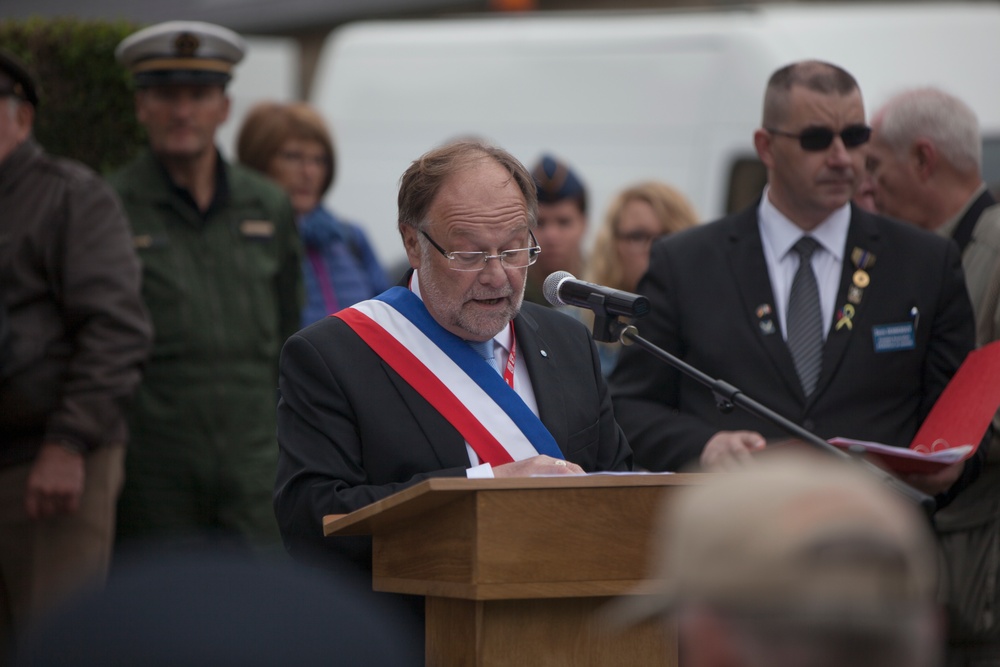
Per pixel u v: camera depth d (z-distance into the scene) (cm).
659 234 1911
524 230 998
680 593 356
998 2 3597
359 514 838
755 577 338
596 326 1024
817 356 1305
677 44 2750
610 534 805
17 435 1498
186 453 1670
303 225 2066
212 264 1712
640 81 2767
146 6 5253
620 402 1357
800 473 349
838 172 1302
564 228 1941
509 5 4581
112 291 1518
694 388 1330
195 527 1683
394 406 988
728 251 1348
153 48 1717
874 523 337
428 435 980
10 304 1495
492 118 2881
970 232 1480
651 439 1305
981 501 1384
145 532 1667
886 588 334
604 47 2814
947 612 1397
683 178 2689
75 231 1518
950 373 1303
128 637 377
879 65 2644
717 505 348
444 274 987
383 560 901
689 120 2705
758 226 1357
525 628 810
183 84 1717
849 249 1325
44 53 1984
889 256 1324
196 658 376
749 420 1293
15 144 1525
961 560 1389
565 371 1055
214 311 1697
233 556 403
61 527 1497
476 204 981
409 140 2948
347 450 975
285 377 1015
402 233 1035
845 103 1312
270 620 383
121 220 1566
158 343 1678
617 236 1928
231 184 1758
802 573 335
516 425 990
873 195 1567
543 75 2855
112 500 1530
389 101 2986
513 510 787
